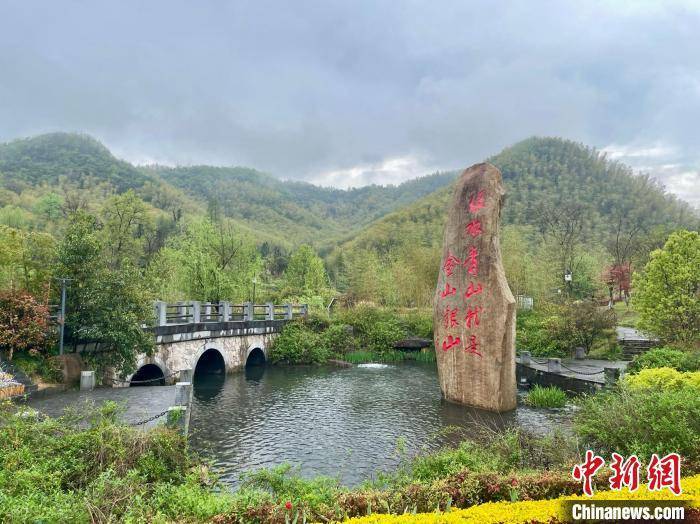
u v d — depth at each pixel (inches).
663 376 478.0
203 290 1248.2
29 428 329.4
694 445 295.0
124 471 308.2
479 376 650.8
